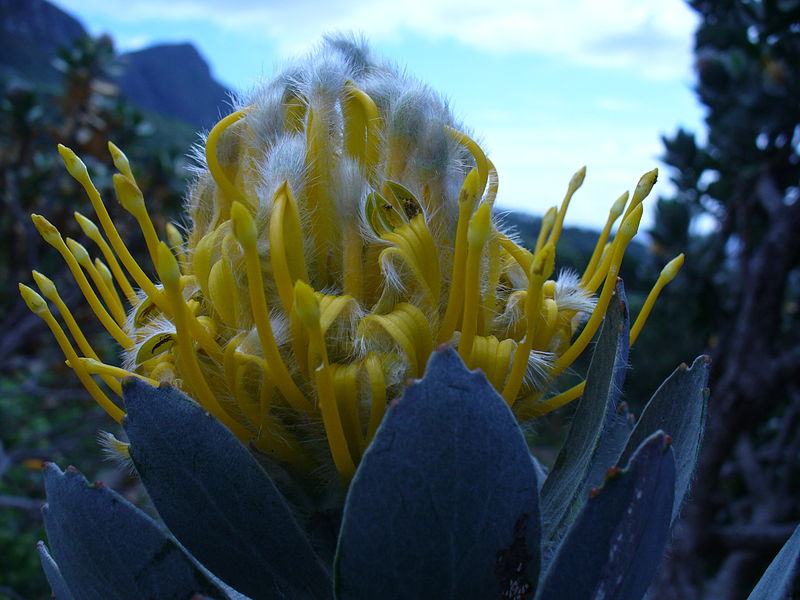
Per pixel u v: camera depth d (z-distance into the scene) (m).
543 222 0.11
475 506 0.07
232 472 0.08
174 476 0.08
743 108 0.35
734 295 0.40
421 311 0.09
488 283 0.09
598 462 0.11
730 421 0.33
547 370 0.09
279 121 0.10
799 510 0.38
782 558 0.09
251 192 0.10
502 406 0.07
